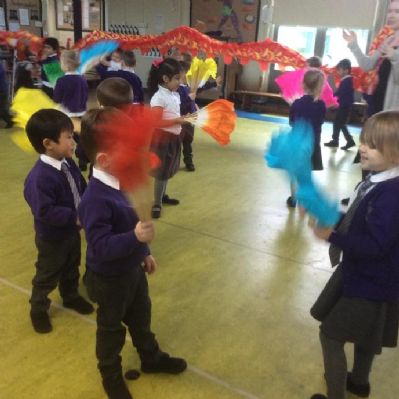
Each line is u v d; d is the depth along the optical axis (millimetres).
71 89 4129
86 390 1755
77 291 2277
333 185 4543
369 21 8133
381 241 1346
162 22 10180
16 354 1934
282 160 1128
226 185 4418
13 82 6984
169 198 3887
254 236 3264
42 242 1977
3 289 2414
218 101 2068
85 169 4469
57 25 10078
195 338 2102
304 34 8953
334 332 1535
